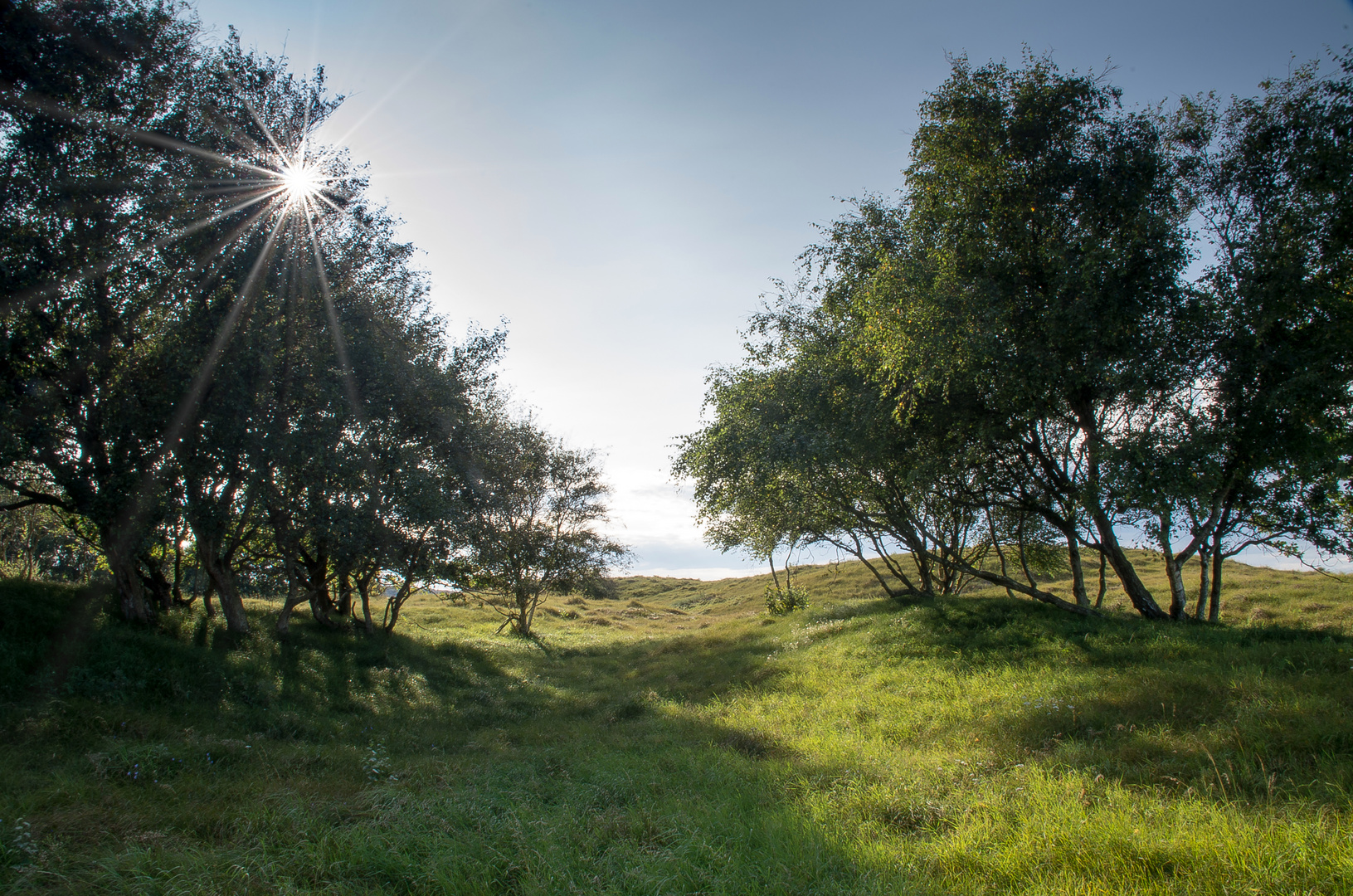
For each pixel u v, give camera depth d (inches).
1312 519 612.4
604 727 565.9
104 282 539.2
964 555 1012.5
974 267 601.6
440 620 1690.5
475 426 849.5
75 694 447.5
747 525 1064.2
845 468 768.9
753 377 813.9
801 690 616.4
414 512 691.4
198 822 270.5
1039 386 570.9
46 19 471.2
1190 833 223.9
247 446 555.2
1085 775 292.8
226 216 567.8
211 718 486.3
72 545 819.4
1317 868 196.5
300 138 639.1
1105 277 548.7
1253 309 568.1
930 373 569.9
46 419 509.7
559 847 242.8
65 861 221.3
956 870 225.8
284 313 601.0
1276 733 308.5
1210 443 550.0
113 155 535.5
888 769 346.9
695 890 215.3
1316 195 553.3
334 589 985.5
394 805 288.4
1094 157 587.2
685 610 2518.5
